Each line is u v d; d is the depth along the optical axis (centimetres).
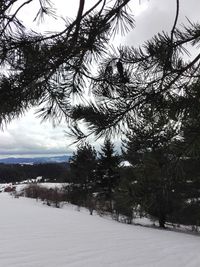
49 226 1465
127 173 2212
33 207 2536
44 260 815
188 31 317
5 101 281
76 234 1285
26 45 275
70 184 4269
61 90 300
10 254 853
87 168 4034
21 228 1331
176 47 320
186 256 977
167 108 337
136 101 332
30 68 279
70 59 291
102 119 327
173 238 1479
